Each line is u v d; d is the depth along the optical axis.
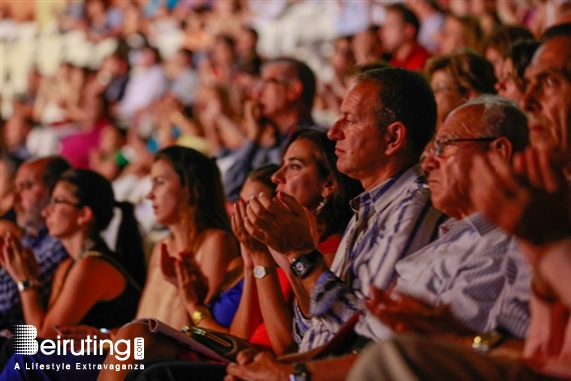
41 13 19.31
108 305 6.77
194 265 6.05
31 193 7.76
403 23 10.44
